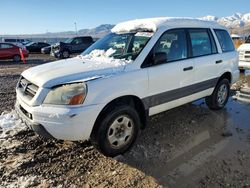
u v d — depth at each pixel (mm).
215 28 5789
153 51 4301
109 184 3342
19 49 20344
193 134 4773
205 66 5227
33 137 4609
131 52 4344
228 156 3975
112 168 3691
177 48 4750
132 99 4102
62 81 3541
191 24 5137
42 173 3576
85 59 4613
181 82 4734
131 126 4027
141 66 4121
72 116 3367
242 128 5047
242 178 3416
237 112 5965
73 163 3820
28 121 3652
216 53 5633
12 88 8703
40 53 30953
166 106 4605
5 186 3293
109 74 3789
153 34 4398
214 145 4340
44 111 3451
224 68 5805
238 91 7867
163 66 4387
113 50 4652
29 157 3963
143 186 3293
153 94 4289
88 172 3607
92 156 4012
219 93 5934
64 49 23234
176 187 3262
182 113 5832
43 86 3557
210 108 6043
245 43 11453
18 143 4387
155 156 3994
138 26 4754
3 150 4156
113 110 3752
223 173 3529
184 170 3619
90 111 3469
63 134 3439
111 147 3840
